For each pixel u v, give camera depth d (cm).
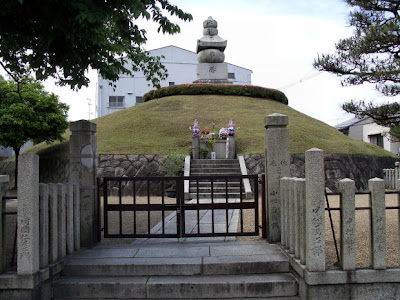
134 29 538
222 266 438
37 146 1761
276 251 480
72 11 452
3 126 1405
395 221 696
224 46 2244
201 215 825
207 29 2248
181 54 3738
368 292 380
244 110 1888
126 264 441
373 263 384
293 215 445
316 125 1820
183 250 497
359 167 1403
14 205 1002
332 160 1298
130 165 1300
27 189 377
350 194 386
